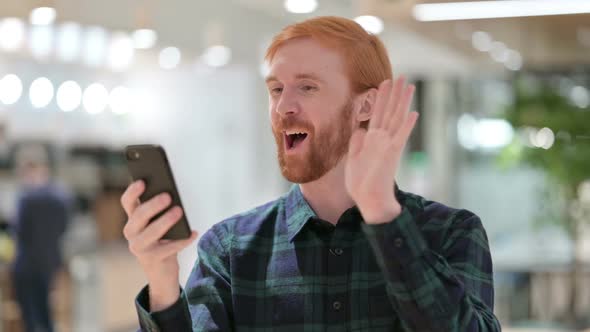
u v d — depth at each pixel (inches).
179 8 271.6
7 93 314.0
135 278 324.8
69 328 302.4
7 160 322.0
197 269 65.5
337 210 63.6
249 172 402.6
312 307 61.3
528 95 292.8
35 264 279.6
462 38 170.2
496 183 391.9
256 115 403.9
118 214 360.5
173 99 395.9
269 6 306.8
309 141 61.0
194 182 405.4
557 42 176.7
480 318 56.5
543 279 289.6
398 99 53.5
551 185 290.2
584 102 328.2
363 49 62.1
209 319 62.1
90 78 347.6
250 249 64.0
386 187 52.9
